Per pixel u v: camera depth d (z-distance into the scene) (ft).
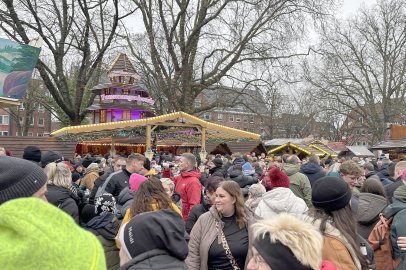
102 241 14.84
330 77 131.95
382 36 133.18
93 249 3.67
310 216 10.45
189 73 94.32
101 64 93.86
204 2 89.81
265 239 6.63
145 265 7.52
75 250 3.46
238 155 47.19
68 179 15.06
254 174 31.53
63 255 3.33
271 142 88.33
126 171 20.45
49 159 21.48
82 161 38.27
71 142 66.23
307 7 86.22
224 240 12.76
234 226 13.06
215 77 93.20
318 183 10.44
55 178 14.80
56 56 84.99
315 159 27.25
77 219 14.88
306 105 166.40
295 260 6.43
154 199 12.30
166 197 12.51
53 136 58.65
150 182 12.67
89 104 94.27
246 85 91.30
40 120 217.97
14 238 3.28
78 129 54.34
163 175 30.60
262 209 13.98
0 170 6.66
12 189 6.61
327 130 193.98
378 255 14.29
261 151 90.43
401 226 13.61
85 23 85.40
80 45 85.40
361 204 16.37
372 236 14.55
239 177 24.41
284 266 6.43
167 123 57.77
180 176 22.36
